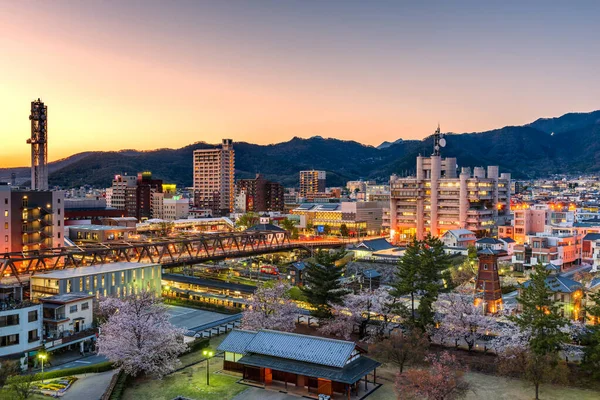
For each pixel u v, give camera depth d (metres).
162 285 153.00
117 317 84.75
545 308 82.62
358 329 105.62
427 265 97.25
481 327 92.81
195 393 74.56
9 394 65.12
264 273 182.62
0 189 156.50
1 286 101.19
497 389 74.38
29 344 85.69
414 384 65.88
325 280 103.62
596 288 111.44
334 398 71.62
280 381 78.12
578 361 82.94
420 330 88.38
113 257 155.75
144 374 82.38
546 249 153.50
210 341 100.50
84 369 83.44
